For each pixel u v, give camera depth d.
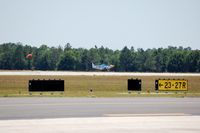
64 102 106.31
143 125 69.75
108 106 97.69
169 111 89.38
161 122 73.12
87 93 144.25
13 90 159.38
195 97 129.38
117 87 183.38
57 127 66.88
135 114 83.94
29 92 141.62
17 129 64.56
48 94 137.12
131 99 118.06
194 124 71.12
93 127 67.31
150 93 146.75
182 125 70.00
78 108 93.00
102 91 161.50
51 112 85.56
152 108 94.62
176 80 153.00
